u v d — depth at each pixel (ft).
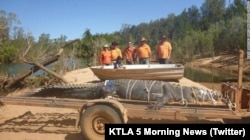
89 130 21.63
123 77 42.60
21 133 24.90
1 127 26.37
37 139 23.56
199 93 24.03
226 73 132.87
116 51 50.80
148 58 51.39
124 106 22.50
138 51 51.49
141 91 24.58
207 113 21.84
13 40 164.66
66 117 29.07
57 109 31.83
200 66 180.96
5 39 162.09
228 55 195.93
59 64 70.69
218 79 103.91
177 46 240.32
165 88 23.99
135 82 25.39
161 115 22.11
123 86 25.29
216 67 166.61
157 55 50.85
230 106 22.21
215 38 232.12
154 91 24.36
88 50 165.17
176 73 42.98
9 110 31.60
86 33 217.56
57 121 27.91
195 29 383.04
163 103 22.50
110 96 25.04
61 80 48.06
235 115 21.61
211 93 24.26
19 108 32.32
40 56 105.60
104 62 50.88
